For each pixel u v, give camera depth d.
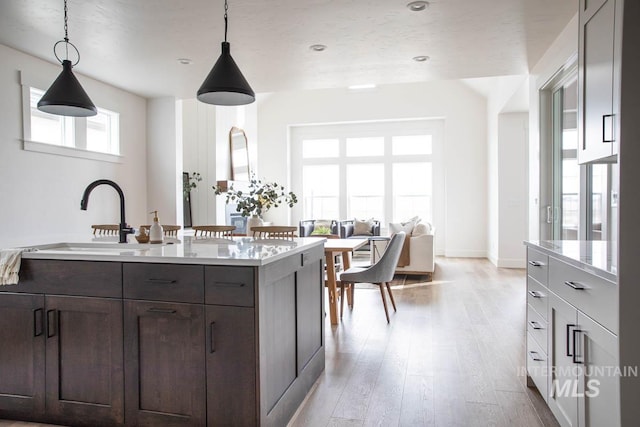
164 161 5.62
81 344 2.13
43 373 2.18
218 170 7.66
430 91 9.00
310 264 2.67
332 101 9.49
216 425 1.96
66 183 4.44
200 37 3.73
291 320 2.33
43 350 2.18
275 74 4.80
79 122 4.58
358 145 9.71
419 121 9.37
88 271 2.10
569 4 3.17
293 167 9.99
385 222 9.61
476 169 8.78
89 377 2.12
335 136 9.78
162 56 4.17
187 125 7.65
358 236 9.04
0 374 2.24
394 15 3.34
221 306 1.94
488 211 8.53
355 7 3.20
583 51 2.16
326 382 2.71
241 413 1.94
